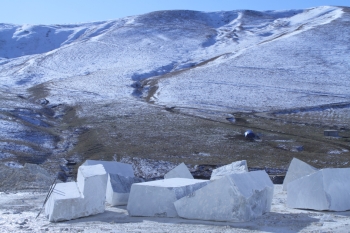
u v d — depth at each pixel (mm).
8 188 19812
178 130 44562
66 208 11875
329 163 34156
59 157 35812
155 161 34094
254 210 11758
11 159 32750
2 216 12406
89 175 12820
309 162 34438
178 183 12945
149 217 12203
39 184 20859
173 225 10945
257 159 35156
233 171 17531
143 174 31438
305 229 10297
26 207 14039
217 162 33938
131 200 12609
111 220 11914
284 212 12953
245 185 11664
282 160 34906
